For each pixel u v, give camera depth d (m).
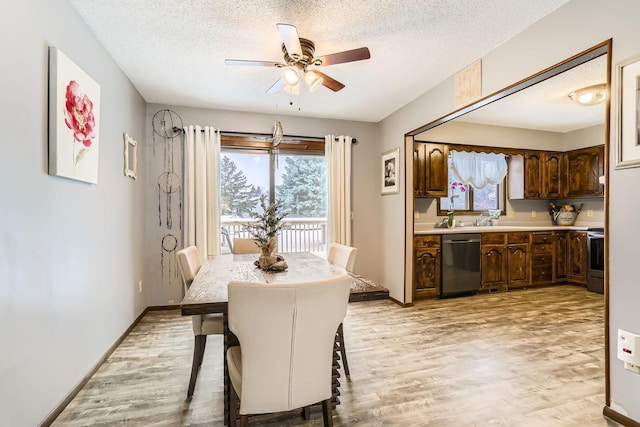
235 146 3.89
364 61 2.64
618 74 1.62
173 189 3.68
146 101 3.57
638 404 1.55
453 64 2.70
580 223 5.05
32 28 1.52
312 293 1.20
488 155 4.83
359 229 4.39
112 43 2.35
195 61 2.65
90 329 2.12
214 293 1.57
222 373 2.18
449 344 2.64
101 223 2.30
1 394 1.30
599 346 2.60
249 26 2.15
